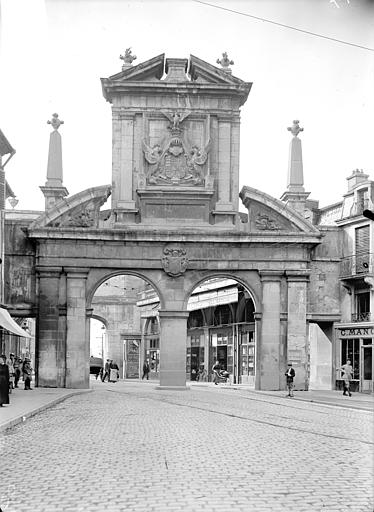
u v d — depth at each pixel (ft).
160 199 112.47
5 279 110.83
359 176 122.83
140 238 110.01
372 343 109.29
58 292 110.22
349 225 117.60
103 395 94.73
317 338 124.88
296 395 101.24
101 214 112.37
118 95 113.39
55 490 28.94
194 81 113.19
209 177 112.68
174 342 111.14
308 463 35.60
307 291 115.44
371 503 26.27
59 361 109.40
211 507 25.32
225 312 158.20
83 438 46.47
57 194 113.91
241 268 111.96
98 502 26.40
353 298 116.88
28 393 94.79
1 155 102.83
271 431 51.42
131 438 45.96
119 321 202.08
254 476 31.63
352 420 62.28
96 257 110.42
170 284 111.55
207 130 113.60
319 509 25.22
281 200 121.08
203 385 140.15
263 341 112.06
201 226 112.37
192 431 50.31
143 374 182.50
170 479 30.86
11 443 44.65
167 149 112.98
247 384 143.23
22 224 112.27
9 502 26.68
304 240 111.75
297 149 118.11
